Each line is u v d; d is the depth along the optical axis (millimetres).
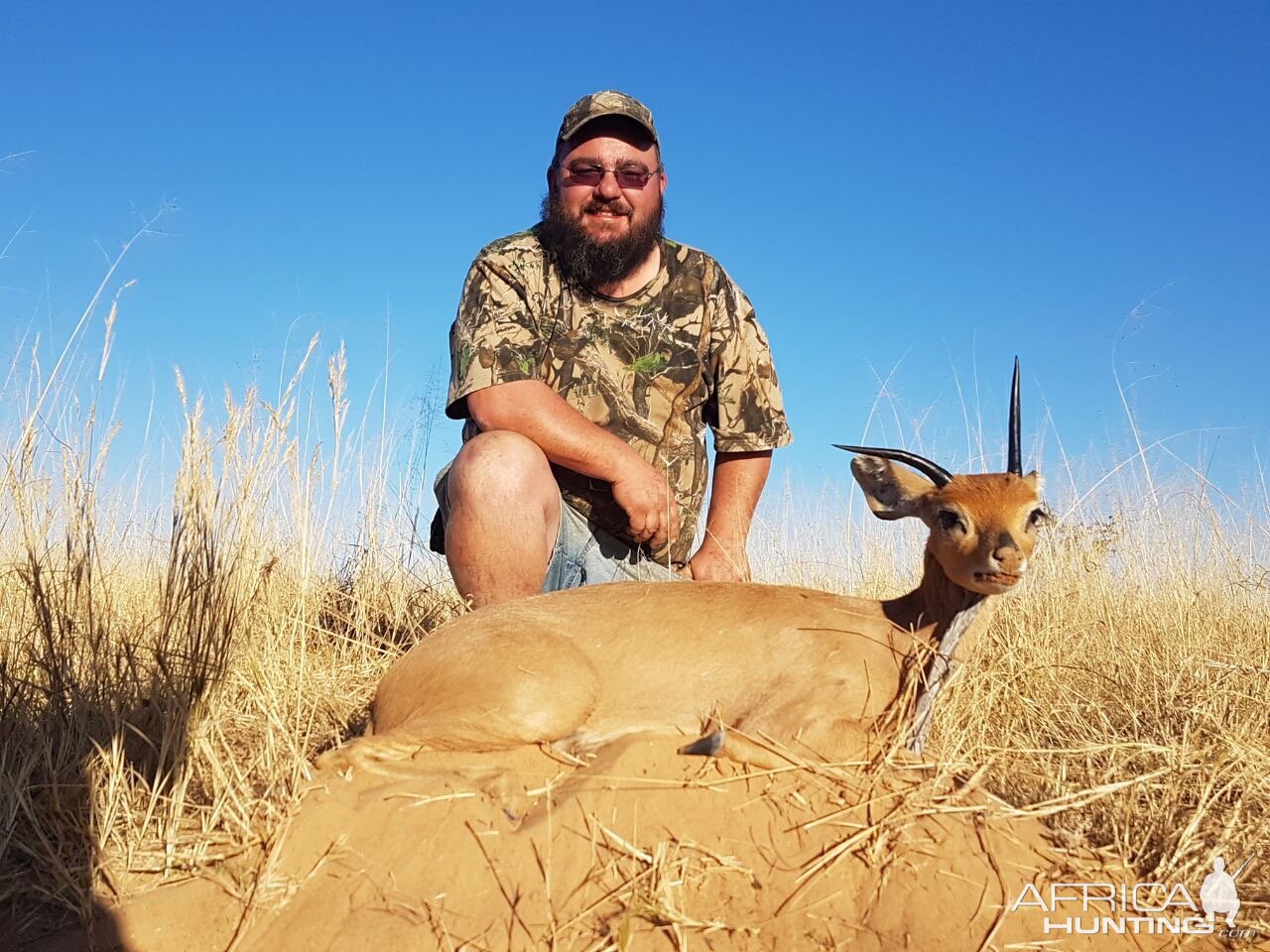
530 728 1066
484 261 1565
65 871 866
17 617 1311
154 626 1271
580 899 824
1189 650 1472
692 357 1619
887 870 855
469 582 1462
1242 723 1225
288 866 872
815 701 1088
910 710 1094
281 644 1368
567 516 1580
